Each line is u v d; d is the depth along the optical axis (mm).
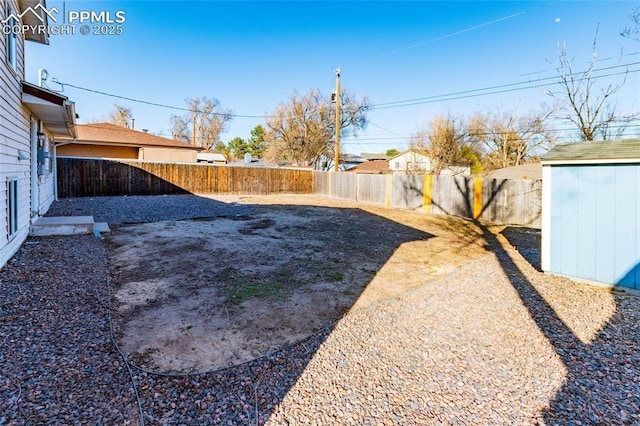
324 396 2203
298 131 29031
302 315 3539
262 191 18203
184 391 2180
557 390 2326
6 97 4547
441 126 22750
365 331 3209
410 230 9344
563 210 5016
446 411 2088
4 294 3428
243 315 3477
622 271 4418
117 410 1945
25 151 5855
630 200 4348
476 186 11758
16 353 2441
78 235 6422
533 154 24922
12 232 4680
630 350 2896
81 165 13289
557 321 3496
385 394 2246
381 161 36156
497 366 2631
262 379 2367
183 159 21016
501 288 4574
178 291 4070
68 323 2994
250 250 6254
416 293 4344
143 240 6684
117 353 2580
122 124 35469
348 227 9367
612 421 2008
